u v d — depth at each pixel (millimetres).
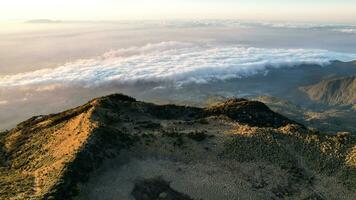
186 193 64000
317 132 85688
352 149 77500
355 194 67500
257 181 69062
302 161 75125
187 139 78812
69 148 70875
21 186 61250
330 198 66875
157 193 63281
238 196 64500
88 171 64375
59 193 57062
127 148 73438
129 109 100375
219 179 68375
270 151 76250
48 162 70438
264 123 105938
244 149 76625
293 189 68188
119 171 67500
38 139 87750
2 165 78812
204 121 94188
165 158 73062
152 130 84875
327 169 73062
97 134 72625
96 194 60719
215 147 77312
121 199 60594
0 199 56375
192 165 71875
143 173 67938
